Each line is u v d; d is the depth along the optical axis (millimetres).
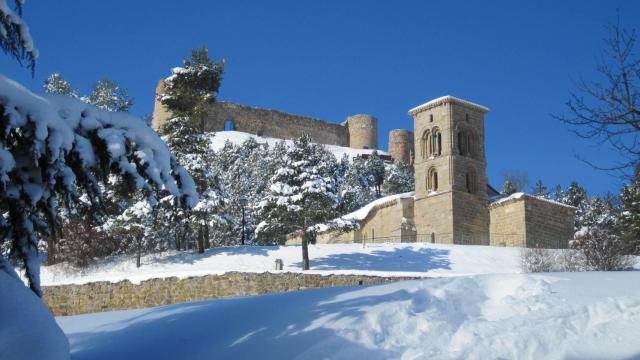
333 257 40125
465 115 56844
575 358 8891
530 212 51844
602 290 11570
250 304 13164
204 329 11742
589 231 37688
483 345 9484
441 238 53375
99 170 10633
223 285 29594
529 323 10094
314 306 12055
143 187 10242
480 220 54594
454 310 11367
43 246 43031
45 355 8047
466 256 40969
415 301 11625
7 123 8781
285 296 13680
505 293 12180
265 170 77250
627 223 45844
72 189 9820
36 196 9555
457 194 53906
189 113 48969
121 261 40281
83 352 11539
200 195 42312
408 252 41594
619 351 8875
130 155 10422
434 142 56594
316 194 38312
